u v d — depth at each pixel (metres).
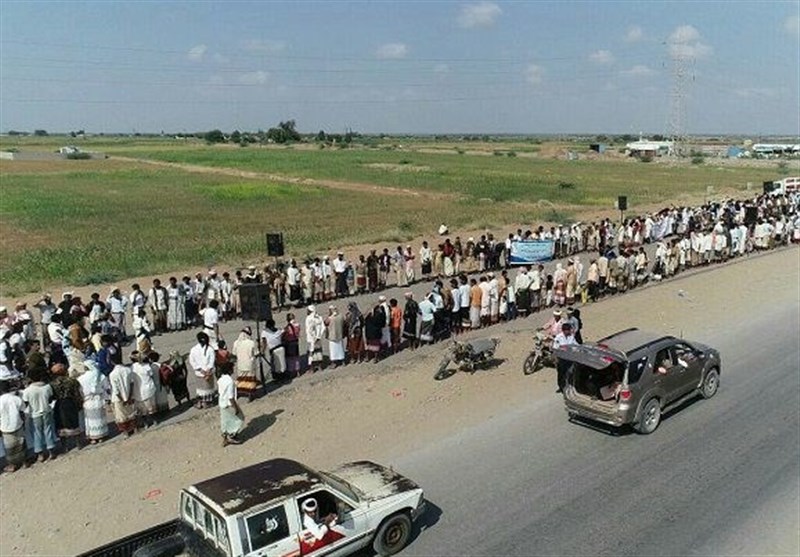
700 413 16.05
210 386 17.02
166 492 13.00
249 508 9.40
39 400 14.12
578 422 15.75
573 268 26.97
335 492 10.34
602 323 23.78
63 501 12.74
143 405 15.80
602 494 12.39
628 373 14.68
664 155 163.88
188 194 75.12
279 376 18.73
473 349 18.98
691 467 13.32
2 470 14.02
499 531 11.32
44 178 94.19
